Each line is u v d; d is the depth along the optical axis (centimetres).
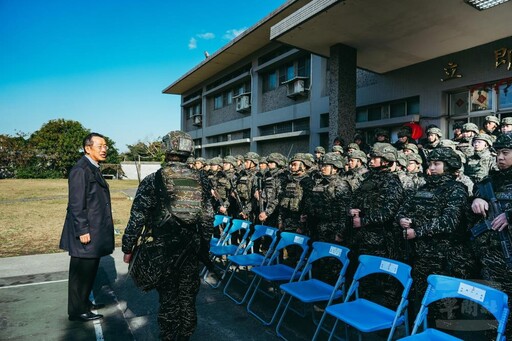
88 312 392
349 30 723
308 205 500
